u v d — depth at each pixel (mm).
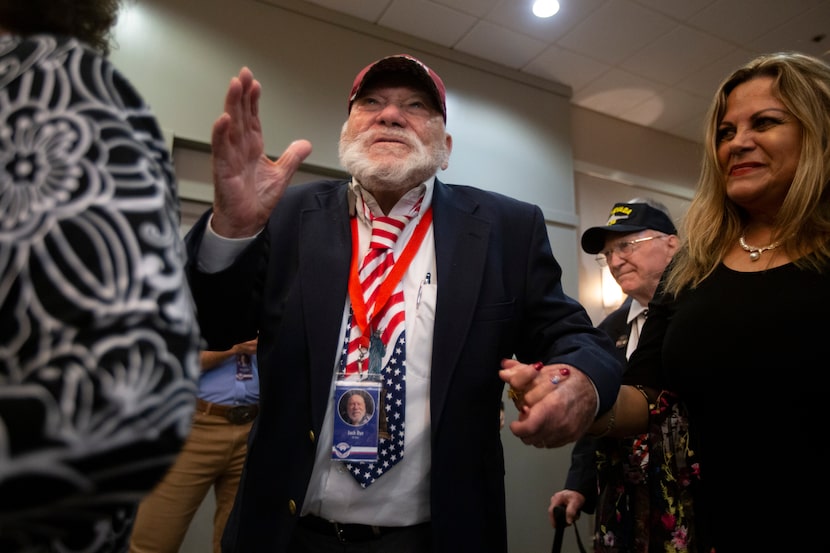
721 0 3059
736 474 890
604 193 4176
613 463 1180
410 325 1004
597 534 1225
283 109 2943
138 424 341
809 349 834
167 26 2738
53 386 318
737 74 1077
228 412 2000
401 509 919
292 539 940
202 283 813
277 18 3018
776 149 970
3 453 299
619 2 3076
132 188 387
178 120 2676
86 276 345
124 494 346
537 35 3383
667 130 4582
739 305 938
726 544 900
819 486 800
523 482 3107
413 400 956
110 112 416
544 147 3768
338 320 966
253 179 783
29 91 408
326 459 933
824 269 882
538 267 1082
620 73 3797
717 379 917
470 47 3518
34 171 371
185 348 384
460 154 3438
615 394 891
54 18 492
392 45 3320
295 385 941
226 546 945
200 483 1972
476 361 948
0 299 339
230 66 2846
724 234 1080
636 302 1965
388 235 1085
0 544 338
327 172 3057
